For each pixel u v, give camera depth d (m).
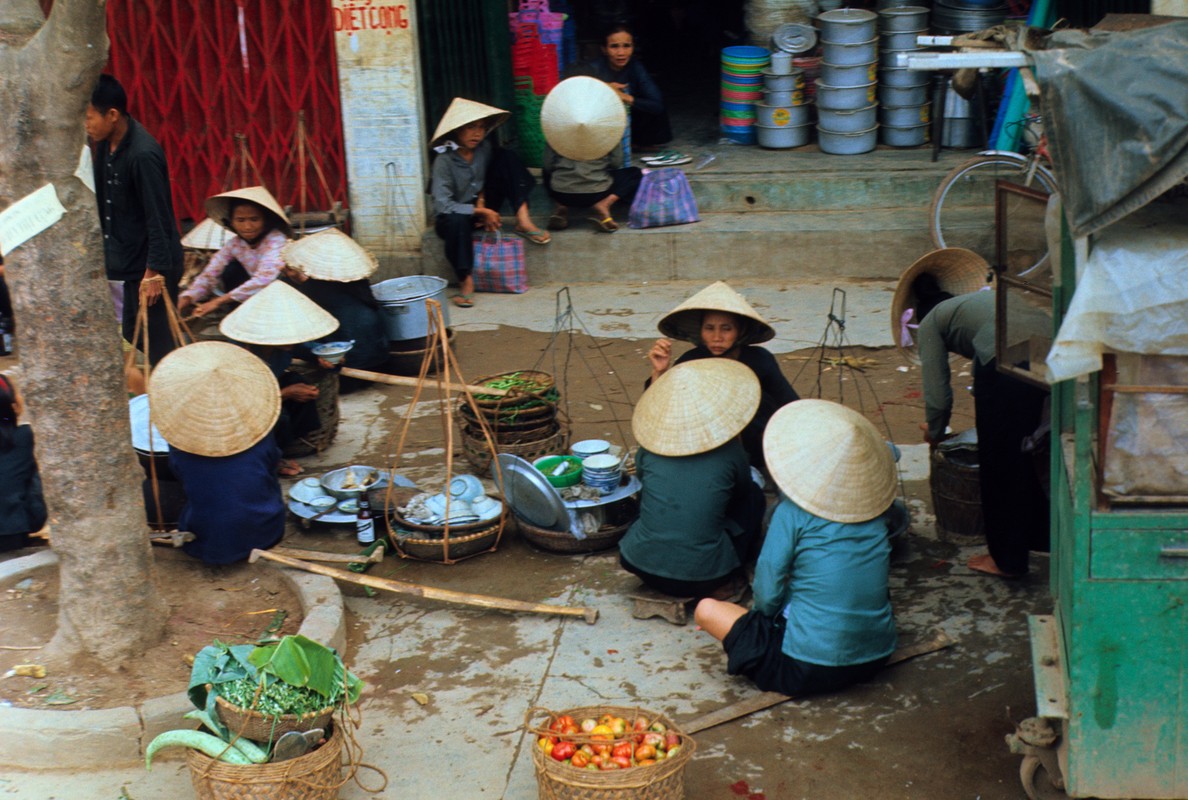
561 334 8.44
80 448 4.34
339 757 3.81
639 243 9.35
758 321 5.25
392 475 5.56
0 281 8.05
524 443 6.11
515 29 10.23
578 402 7.29
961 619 4.87
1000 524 5.00
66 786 4.06
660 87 13.03
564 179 9.27
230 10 9.34
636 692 4.48
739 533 4.96
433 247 9.48
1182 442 3.16
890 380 7.45
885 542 4.34
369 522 5.60
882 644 4.35
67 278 4.20
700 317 5.50
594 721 3.85
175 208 9.85
